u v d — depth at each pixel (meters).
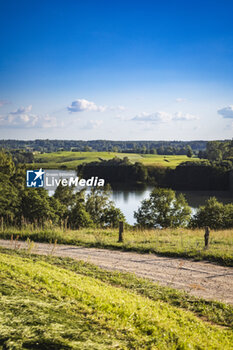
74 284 8.23
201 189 97.56
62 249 15.05
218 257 12.65
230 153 143.12
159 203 36.44
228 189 95.19
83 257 13.36
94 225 31.39
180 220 36.22
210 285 9.95
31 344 4.75
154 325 6.33
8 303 6.12
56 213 31.89
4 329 5.05
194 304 8.43
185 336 6.10
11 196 31.36
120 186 101.31
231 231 19.78
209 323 7.38
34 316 5.70
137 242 16.09
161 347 5.51
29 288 7.38
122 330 5.90
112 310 6.70
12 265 9.13
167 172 107.00
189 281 10.31
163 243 15.52
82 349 4.82
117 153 186.12
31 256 12.81
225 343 6.24
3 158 61.38
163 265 12.12
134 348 5.32
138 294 8.87
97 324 5.97
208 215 32.81
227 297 9.02
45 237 17.62
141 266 11.98
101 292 7.82
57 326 5.48
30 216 29.84
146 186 101.75
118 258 13.21
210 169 99.31
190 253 13.37
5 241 17.45
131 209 59.25
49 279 8.29
